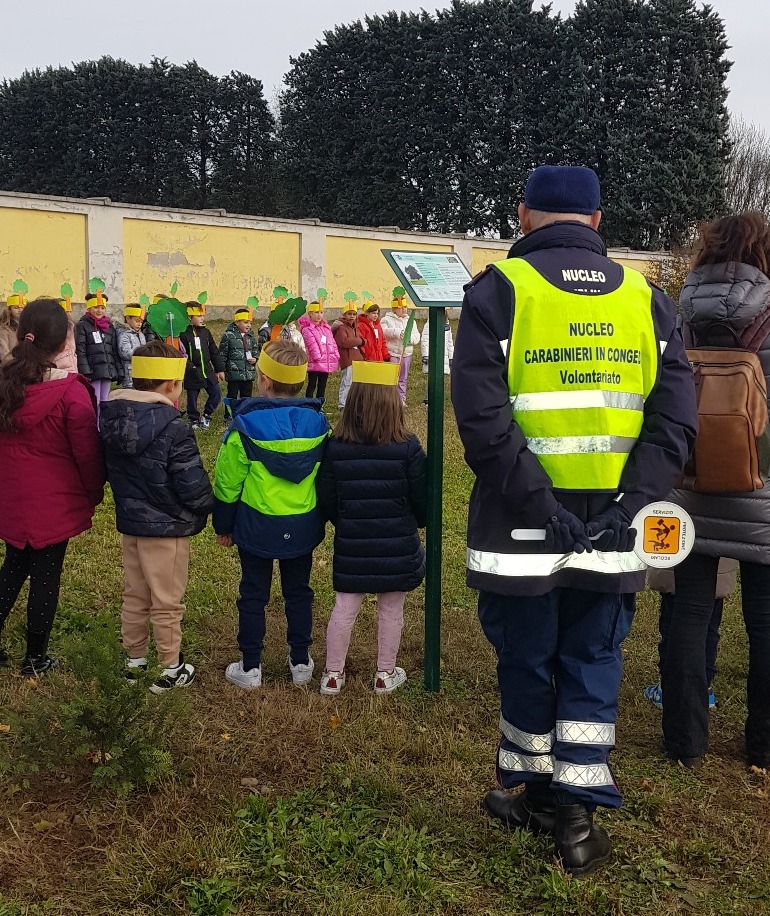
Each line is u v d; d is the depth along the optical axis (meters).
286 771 3.46
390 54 43.91
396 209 43.88
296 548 4.13
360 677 4.39
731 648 4.88
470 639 4.95
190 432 4.02
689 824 3.13
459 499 8.57
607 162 39.59
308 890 2.71
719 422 3.28
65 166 51.88
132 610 4.15
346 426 4.03
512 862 2.85
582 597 2.82
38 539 4.03
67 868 2.81
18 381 3.94
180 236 25.72
